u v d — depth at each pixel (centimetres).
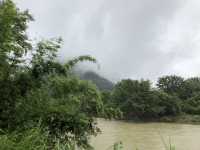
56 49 1094
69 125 1024
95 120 1170
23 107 959
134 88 10056
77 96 1084
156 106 9619
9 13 909
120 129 5716
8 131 790
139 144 3759
